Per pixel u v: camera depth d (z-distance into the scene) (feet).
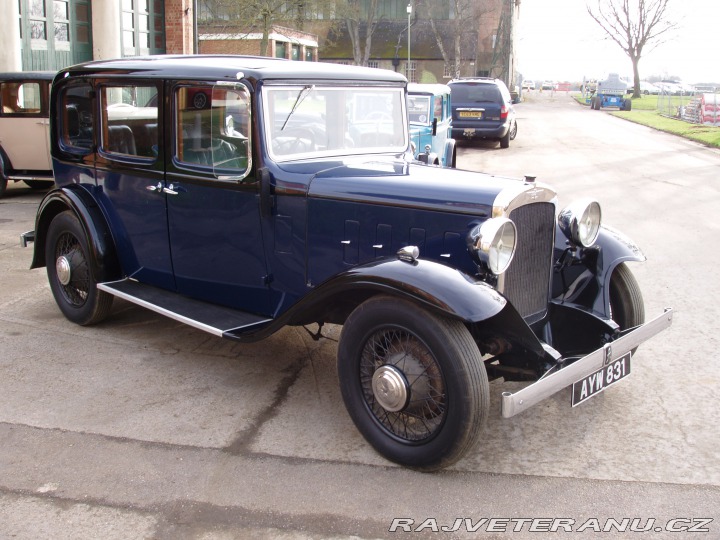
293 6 77.82
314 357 15.15
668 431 11.99
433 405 10.48
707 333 16.37
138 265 15.40
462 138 57.36
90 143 15.67
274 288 13.25
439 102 37.19
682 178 40.32
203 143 13.30
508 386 13.70
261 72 12.31
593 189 36.17
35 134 30.89
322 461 10.98
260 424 12.14
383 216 11.76
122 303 18.48
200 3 97.81
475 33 195.52
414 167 13.38
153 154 14.26
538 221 12.03
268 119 12.50
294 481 10.41
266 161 12.54
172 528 9.30
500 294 10.12
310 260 12.60
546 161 48.26
